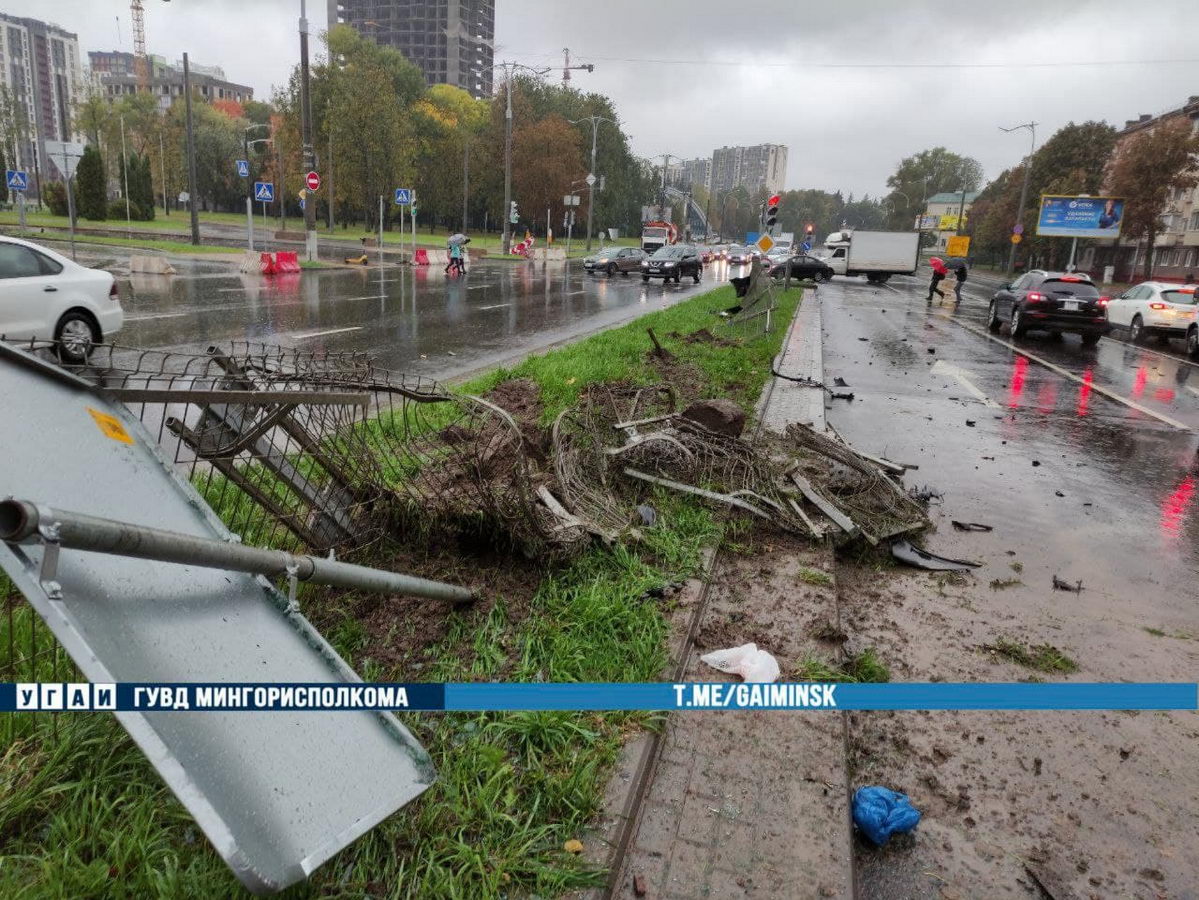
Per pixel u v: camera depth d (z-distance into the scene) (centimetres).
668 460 590
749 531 537
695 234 17325
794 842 264
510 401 832
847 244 4903
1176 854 290
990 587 517
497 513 416
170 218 7625
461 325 1648
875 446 867
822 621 422
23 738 264
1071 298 1883
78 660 165
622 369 1045
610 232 7012
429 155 7944
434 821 246
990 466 815
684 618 400
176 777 164
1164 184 5047
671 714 327
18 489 202
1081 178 6150
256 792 185
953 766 331
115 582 198
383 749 233
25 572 170
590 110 9306
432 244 5678
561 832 251
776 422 872
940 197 14112
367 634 359
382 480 432
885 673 394
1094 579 540
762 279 2030
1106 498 725
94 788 240
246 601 243
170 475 259
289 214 9750
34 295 945
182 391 296
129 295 1791
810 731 323
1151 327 2083
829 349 1666
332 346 1251
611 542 450
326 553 400
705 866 251
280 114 6969
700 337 1513
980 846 289
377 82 6084
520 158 7631
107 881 212
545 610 388
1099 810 310
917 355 1634
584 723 304
